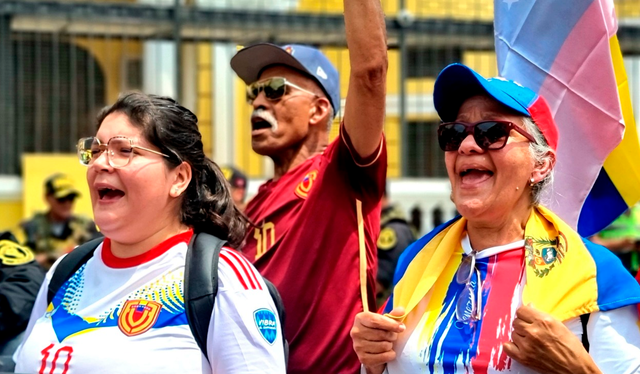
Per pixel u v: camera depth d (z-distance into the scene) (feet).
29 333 12.90
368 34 14.08
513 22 15.87
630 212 29.63
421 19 41.09
